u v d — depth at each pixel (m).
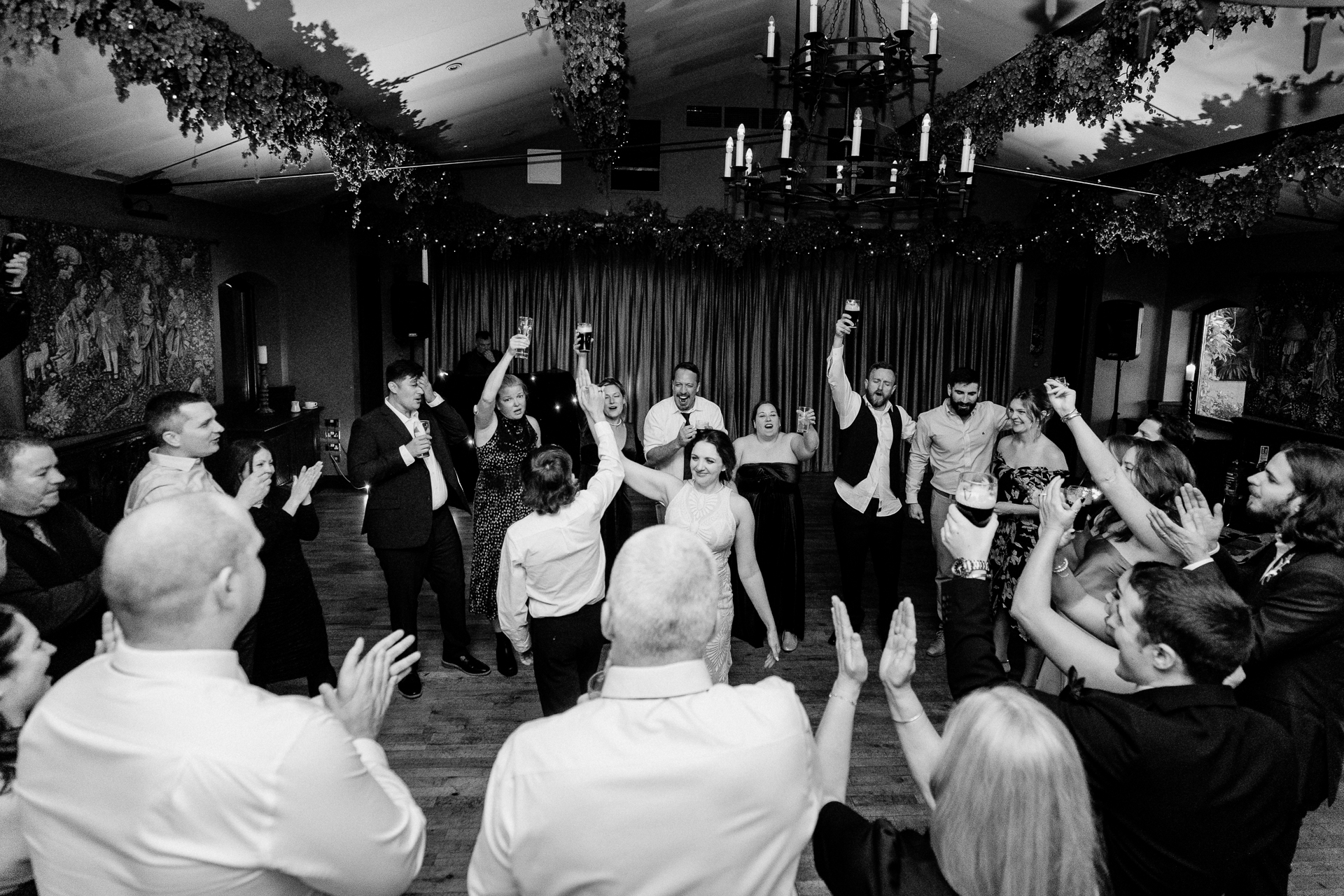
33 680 1.65
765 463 4.66
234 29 4.19
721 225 8.46
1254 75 4.60
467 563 6.22
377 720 1.48
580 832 1.26
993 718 1.25
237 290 7.93
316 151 6.18
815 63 3.77
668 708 1.32
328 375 8.45
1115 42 4.44
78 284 5.20
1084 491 2.04
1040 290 9.64
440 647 4.73
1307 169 4.61
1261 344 7.64
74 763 1.19
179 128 4.91
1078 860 1.20
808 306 9.77
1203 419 8.45
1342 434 6.64
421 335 8.52
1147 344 8.80
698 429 4.63
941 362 9.85
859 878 1.31
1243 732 1.51
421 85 5.89
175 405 3.09
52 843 1.22
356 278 8.55
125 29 3.37
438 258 9.45
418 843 1.36
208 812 1.15
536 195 9.20
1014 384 9.89
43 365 4.91
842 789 1.59
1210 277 8.25
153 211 5.93
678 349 9.73
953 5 5.54
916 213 8.69
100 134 4.64
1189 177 5.71
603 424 3.19
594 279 9.57
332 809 1.19
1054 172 7.77
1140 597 1.64
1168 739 1.48
